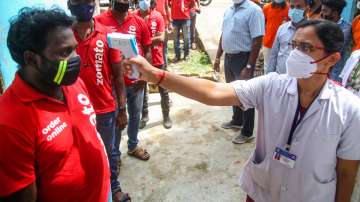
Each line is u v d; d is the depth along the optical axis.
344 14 5.29
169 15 6.80
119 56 2.68
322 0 3.38
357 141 1.56
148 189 3.33
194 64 6.79
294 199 1.74
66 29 1.33
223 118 4.81
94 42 2.49
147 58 3.49
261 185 1.86
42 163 1.31
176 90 1.77
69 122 1.42
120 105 2.88
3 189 1.23
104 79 2.61
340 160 1.65
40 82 1.36
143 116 4.57
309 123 1.61
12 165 1.22
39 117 1.29
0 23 2.15
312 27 1.54
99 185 1.55
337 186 1.72
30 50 1.28
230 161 3.77
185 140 4.23
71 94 1.50
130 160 3.80
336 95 1.59
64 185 1.38
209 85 1.80
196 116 4.89
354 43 3.38
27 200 1.28
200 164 3.72
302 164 1.65
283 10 4.71
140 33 3.36
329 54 1.54
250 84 1.79
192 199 3.19
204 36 7.89
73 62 1.36
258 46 3.71
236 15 3.75
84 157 1.46
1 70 2.22
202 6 10.74
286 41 3.37
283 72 3.43
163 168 3.65
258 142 1.85
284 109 1.67
